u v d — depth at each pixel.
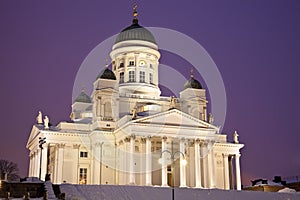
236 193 79.00
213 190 79.19
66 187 72.69
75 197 67.12
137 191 74.75
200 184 102.06
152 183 105.00
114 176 106.56
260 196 79.19
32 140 120.94
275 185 116.12
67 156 108.50
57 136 108.56
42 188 69.44
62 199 62.59
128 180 98.50
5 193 66.00
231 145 120.12
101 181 104.88
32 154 122.69
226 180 117.56
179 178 105.62
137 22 130.12
